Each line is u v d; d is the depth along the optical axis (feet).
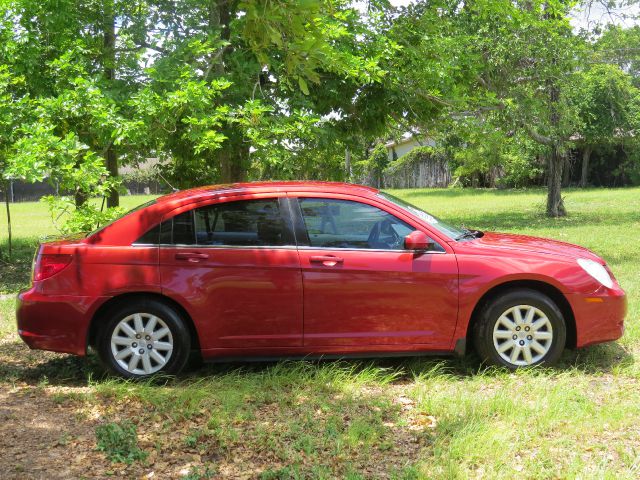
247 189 18.17
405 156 161.48
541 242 19.16
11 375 18.70
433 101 38.99
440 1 39.27
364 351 17.54
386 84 35.55
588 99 93.35
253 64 30.55
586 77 65.77
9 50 31.12
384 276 17.26
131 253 17.39
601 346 19.81
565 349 19.58
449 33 43.37
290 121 29.89
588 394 16.05
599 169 135.03
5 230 68.23
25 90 32.35
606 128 111.65
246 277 17.24
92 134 30.78
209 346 17.38
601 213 74.28
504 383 16.62
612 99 108.47
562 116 64.75
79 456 13.01
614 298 17.69
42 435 14.07
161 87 28.84
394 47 33.96
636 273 32.14
